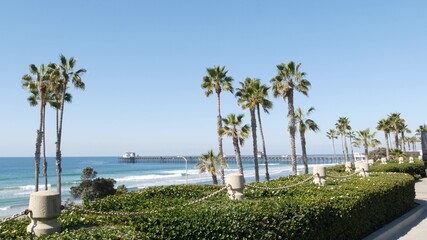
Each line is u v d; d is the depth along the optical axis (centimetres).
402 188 1018
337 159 12756
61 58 3472
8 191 5322
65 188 5512
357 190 815
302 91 3253
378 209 838
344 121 7756
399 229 876
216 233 507
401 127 6569
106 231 395
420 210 1079
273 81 3388
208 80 3544
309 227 573
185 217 513
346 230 687
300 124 3772
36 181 3559
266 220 531
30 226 423
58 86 3500
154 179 7069
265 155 3566
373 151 7338
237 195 702
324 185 949
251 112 3500
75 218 529
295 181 1094
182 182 6328
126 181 6650
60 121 3516
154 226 505
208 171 3384
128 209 744
